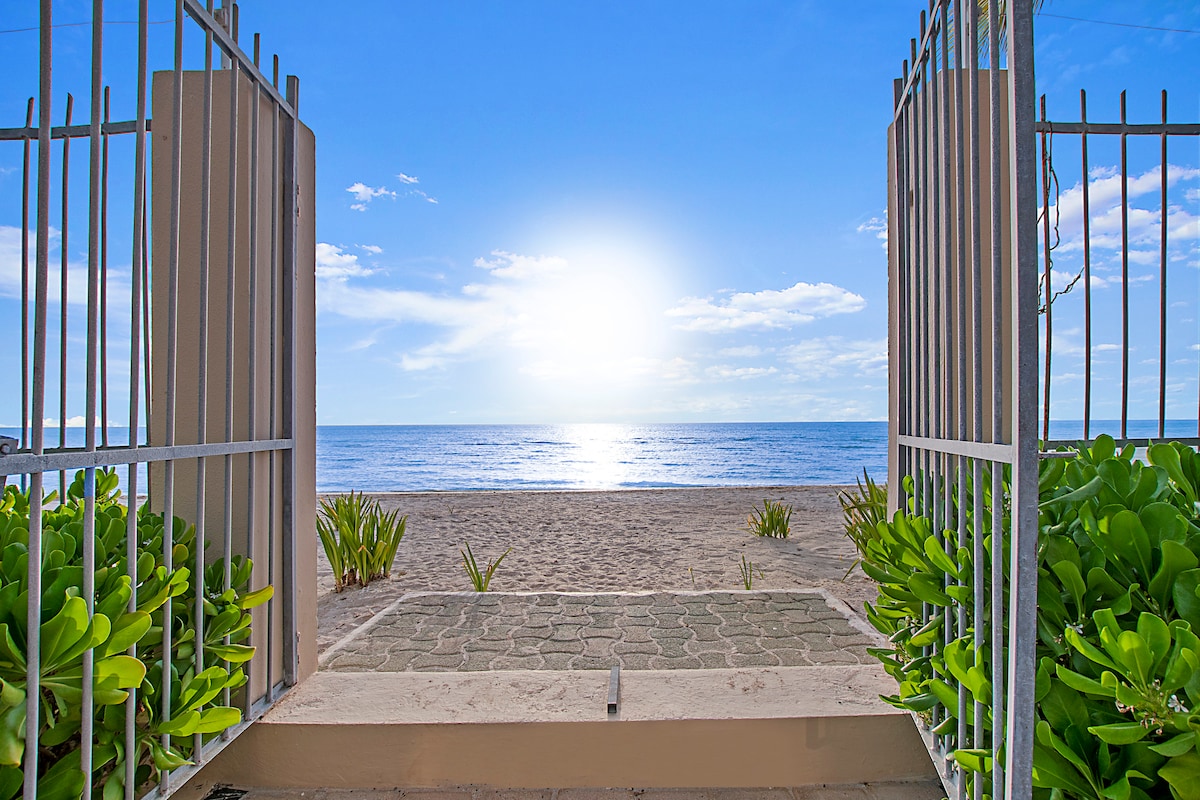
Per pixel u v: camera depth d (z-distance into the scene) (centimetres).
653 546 643
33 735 125
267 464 237
